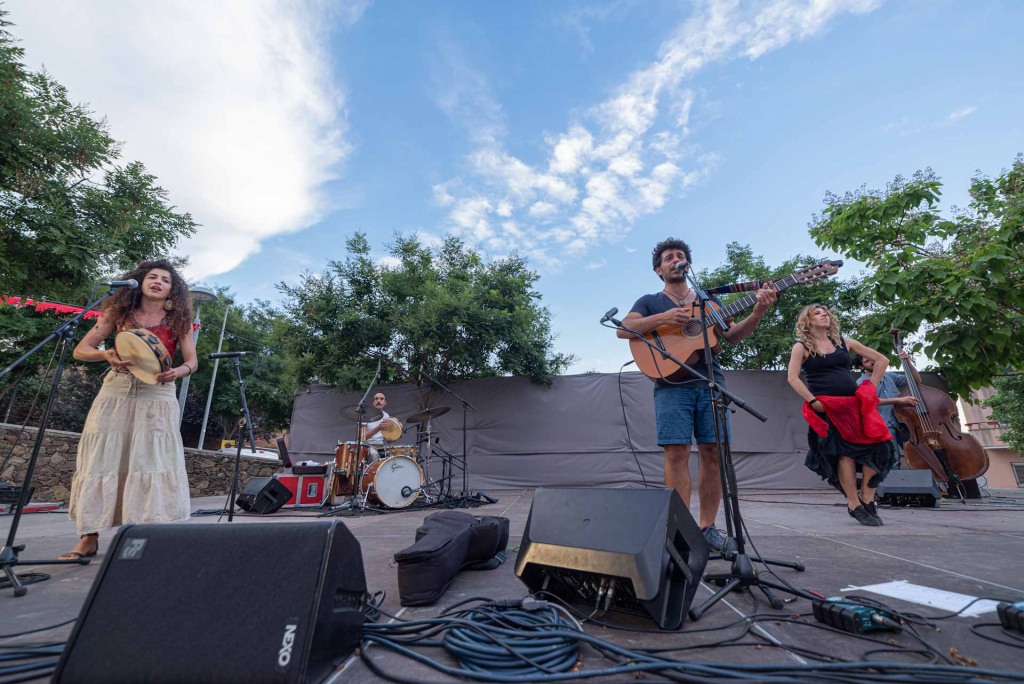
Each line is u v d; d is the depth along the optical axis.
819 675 1.11
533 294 10.48
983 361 6.23
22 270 8.14
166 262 3.05
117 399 2.74
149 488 2.68
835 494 7.02
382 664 1.24
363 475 5.70
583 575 1.59
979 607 1.61
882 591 1.83
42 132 8.05
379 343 8.98
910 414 5.63
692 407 2.69
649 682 1.13
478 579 2.23
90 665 1.01
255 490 5.64
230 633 1.02
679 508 1.60
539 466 8.41
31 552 3.05
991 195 6.79
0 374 2.27
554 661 1.25
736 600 1.78
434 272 9.57
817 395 3.83
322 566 1.11
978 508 4.86
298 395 9.53
